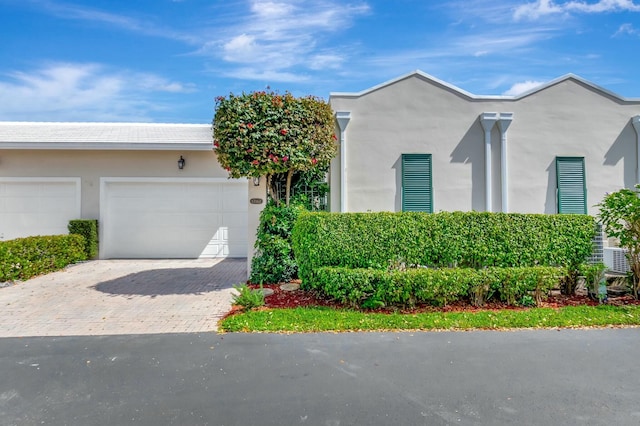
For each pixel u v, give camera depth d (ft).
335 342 15.74
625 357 14.05
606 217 23.16
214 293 24.85
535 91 30.17
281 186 29.35
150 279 29.55
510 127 29.99
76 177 39.70
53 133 42.55
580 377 12.46
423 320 18.08
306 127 23.84
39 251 30.99
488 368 13.19
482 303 21.04
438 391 11.60
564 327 17.40
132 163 40.29
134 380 12.44
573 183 29.96
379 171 29.58
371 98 29.78
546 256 22.53
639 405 10.77
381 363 13.65
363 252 21.71
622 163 30.30
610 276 24.45
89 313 20.18
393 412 10.47
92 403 11.04
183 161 40.34
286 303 21.68
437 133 29.91
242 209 41.68
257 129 23.04
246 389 11.80
